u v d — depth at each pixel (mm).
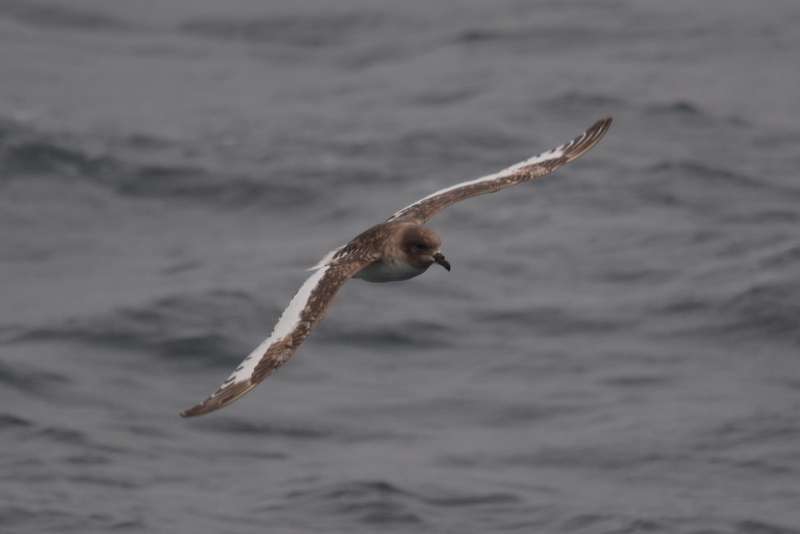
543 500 16719
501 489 17125
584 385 20797
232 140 39156
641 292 24844
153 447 18688
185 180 34000
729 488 16875
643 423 19016
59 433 18750
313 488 17219
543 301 24672
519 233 29062
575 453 18281
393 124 40531
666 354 21906
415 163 35656
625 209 30438
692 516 16031
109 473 17641
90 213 31797
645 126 38406
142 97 47094
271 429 19438
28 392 20328
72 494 16859
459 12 61469
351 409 20266
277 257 28141
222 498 17000
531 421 19516
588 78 45094
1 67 50844
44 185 33344
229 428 19438
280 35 59969
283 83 49906
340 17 62719
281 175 34375
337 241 29219
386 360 22297
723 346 22078
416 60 52156
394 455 18469
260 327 23719
